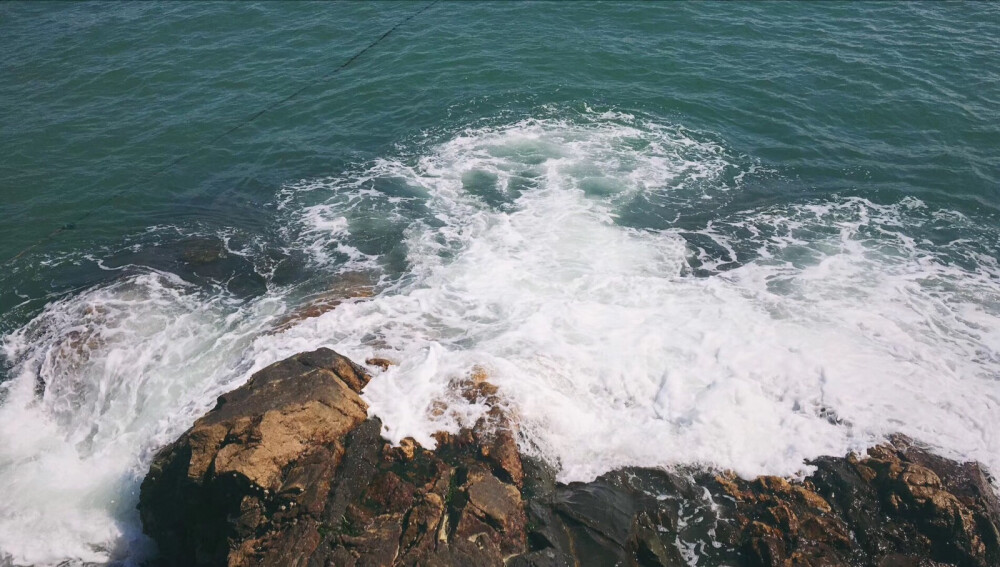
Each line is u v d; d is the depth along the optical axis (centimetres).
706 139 2531
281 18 3478
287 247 2077
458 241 2050
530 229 2086
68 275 1986
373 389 1492
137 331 1747
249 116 2750
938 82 2764
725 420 1438
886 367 1562
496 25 3341
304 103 2827
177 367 1638
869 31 3166
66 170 2456
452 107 2759
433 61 3072
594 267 1916
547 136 2567
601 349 1614
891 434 1410
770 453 1389
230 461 1251
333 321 1731
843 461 1365
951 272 1884
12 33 3394
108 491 1418
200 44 3266
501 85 2883
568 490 1327
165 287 1912
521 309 1755
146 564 1334
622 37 3198
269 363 1598
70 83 2975
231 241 2114
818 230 2070
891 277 1866
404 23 3394
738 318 1708
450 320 1727
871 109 2634
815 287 1830
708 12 3372
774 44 3097
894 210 2150
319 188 2352
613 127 2608
